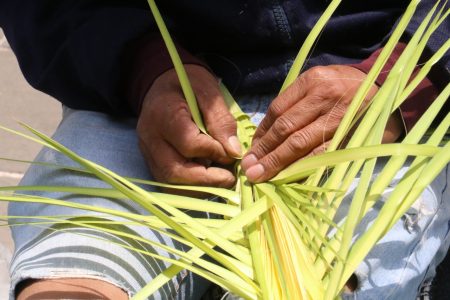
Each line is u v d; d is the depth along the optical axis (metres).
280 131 0.97
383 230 0.84
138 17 1.12
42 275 0.92
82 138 1.15
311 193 0.96
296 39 1.14
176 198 0.96
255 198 0.96
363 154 0.84
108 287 0.92
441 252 1.17
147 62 1.10
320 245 0.90
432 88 1.08
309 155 0.97
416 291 1.07
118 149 1.13
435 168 0.86
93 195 0.99
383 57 0.95
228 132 1.02
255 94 1.20
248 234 0.90
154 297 0.97
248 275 0.86
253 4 1.12
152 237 1.00
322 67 1.02
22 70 1.25
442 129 0.90
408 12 0.97
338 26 1.14
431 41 1.07
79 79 1.18
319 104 0.98
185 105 1.02
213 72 1.19
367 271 0.95
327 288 0.81
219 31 1.16
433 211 1.03
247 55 1.17
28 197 0.91
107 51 1.10
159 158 1.03
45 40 1.18
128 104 1.17
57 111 2.09
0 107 2.09
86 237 0.95
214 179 1.00
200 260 0.84
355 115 1.00
